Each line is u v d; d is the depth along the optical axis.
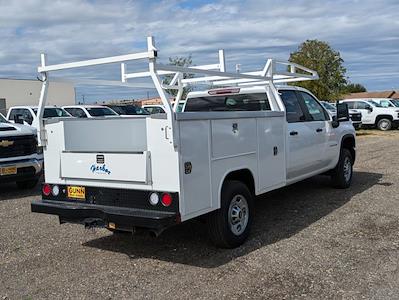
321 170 8.27
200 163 5.09
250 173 5.99
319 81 34.81
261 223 6.78
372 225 6.50
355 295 4.30
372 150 16.23
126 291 4.58
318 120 8.12
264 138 6.25
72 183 5.63
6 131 9.28
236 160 5.66
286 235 6.15
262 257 5.36
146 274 5.00
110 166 5.25
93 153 5.39
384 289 4.41
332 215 7.10
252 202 5.99
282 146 6.71
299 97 7.73
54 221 7.34
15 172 9.27
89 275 5.03
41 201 5.79
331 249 5.55
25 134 9.48
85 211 5.23
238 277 4.81
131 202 5.14
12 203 8.88
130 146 5.23
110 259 5.52
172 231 6.52
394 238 5.91
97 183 5.41
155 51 4.65
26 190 10.33
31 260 5.57
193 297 4.38
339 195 8.49
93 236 6.46
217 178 5.35
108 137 5.39
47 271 5.19
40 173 9.81
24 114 15.24
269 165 6.39
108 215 5.03
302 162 7.41
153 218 4.75
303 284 4.58
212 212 5.48
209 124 5.21
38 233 6.69
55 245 6.11
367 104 28.59
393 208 7.43
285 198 8.39
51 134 5.78
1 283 4.89
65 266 5.33
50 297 4.50
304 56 35.75
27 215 7.82
